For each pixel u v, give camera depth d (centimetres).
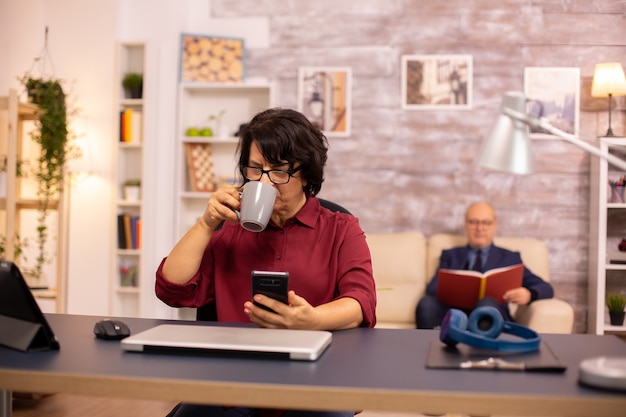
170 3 477
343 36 483
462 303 365
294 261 175
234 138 468
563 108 464
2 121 438
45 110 427
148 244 466
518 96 122
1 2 459
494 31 471
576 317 463
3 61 461
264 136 162
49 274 480
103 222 469
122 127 466
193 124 493
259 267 176
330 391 101
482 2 472
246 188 152
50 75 476
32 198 464
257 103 489
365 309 158
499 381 106
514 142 121
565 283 464
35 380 109
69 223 472
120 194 472
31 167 439
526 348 125
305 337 129
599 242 435
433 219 475
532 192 466
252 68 492
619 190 444
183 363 116
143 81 464
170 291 171
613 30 464
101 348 128
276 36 489
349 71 480
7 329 130
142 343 124
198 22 496
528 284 395
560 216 464
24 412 333
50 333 126
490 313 132
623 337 436
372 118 479
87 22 473
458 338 126
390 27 479
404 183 477
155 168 473
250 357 121
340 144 482
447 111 474
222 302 176
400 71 478
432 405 99
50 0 479
